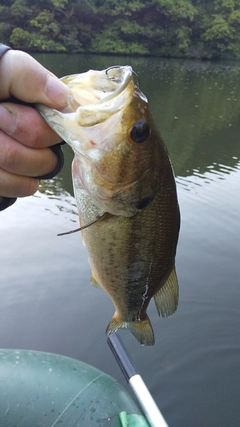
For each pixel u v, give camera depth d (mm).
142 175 306
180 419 829
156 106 3684
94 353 906
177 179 1865
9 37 6953
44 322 962
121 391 466
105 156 289
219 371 943
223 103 4215
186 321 1061
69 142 266
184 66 7586
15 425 414
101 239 326
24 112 225
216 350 980
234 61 9141
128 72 293
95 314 995
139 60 7750
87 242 334
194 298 1122
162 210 333
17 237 1239
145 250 338
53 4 6977
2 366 467
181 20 8484
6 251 1169
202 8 9094
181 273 1201
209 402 865
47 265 1128
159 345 995
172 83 5289
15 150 226
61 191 1605
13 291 1035
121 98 285
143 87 4691
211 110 3758
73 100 262
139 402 462
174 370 937
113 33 8016
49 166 241
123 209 313
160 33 8398
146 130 296
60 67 5535
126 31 8016
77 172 312
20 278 1076
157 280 363
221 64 8516
